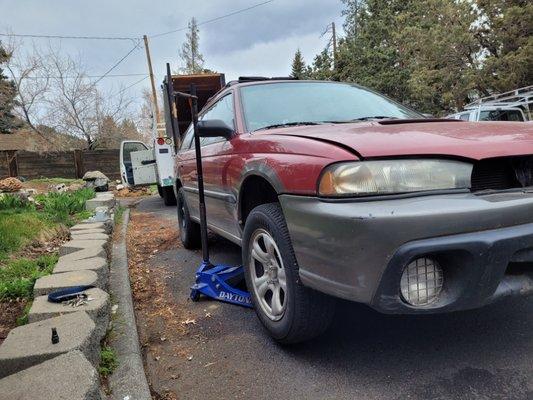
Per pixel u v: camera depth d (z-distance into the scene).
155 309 3.68
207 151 4.19
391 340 2.85
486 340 2.76
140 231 7.20
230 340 3.03
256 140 3.09
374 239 2.07
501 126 2.74
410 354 2.67
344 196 2.20
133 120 30.00
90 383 1.98
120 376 2.52
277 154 2.74
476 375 2.40
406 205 2.11
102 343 2.89
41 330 2.52
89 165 21.50
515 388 2.27
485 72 18.42
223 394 2.42
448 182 2.24
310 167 2.38
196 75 10.29
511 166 2.39
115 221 7.76
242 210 3.40
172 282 4.36
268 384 2.48
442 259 2.18
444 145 2.31
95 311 2.82
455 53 18.86
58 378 2.02
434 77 18.97
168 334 3.19
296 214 2.45
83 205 8.02
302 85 4.04
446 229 2.07
